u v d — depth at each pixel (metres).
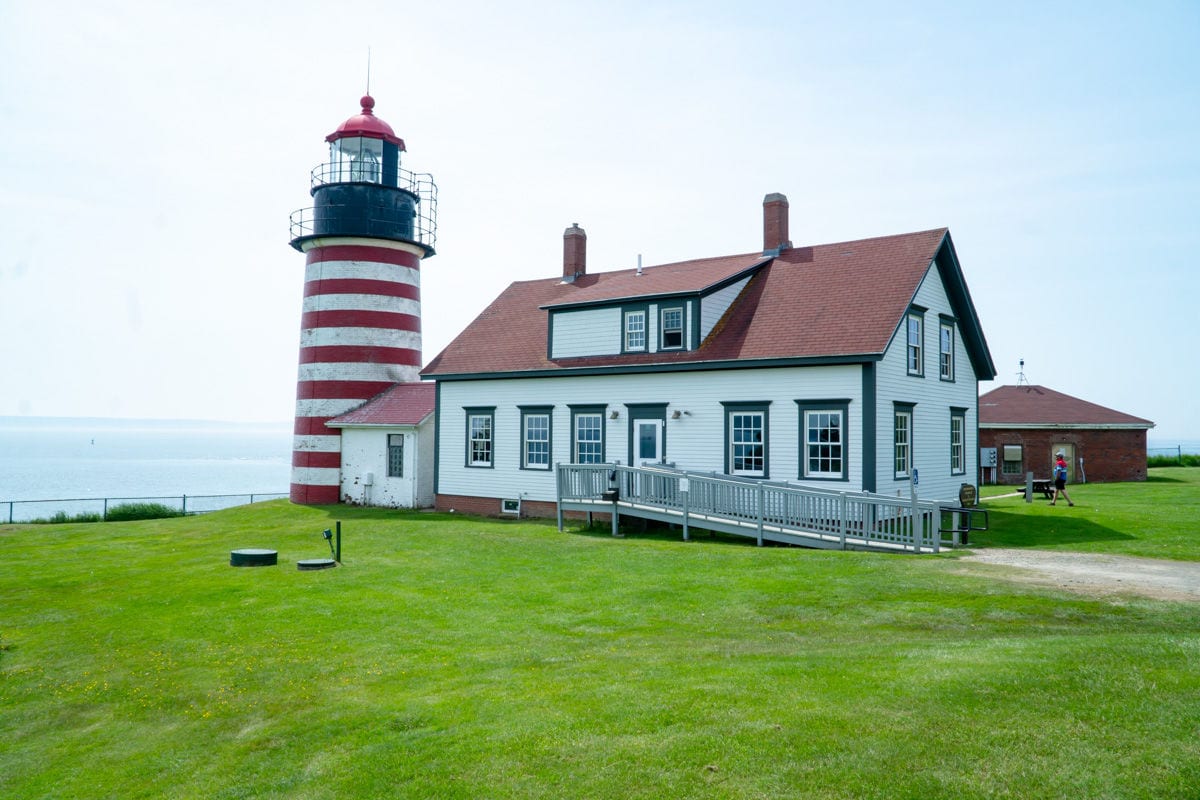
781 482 22.94
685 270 29.44
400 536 24.02
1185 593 13.56
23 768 9.34
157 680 11.82
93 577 19.81
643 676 10.04
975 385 29.61
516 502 29.48
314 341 35.44
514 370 29.31
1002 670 9.09
